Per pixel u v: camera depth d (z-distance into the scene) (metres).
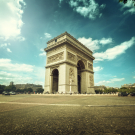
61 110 9.01
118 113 7.47
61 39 66.56
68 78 58.09
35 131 4.34
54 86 67.06
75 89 61.31
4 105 12.50
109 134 3.88
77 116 6.81
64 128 4.66
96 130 4.33
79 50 72.69
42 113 7.84
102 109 9.30
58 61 63.47
